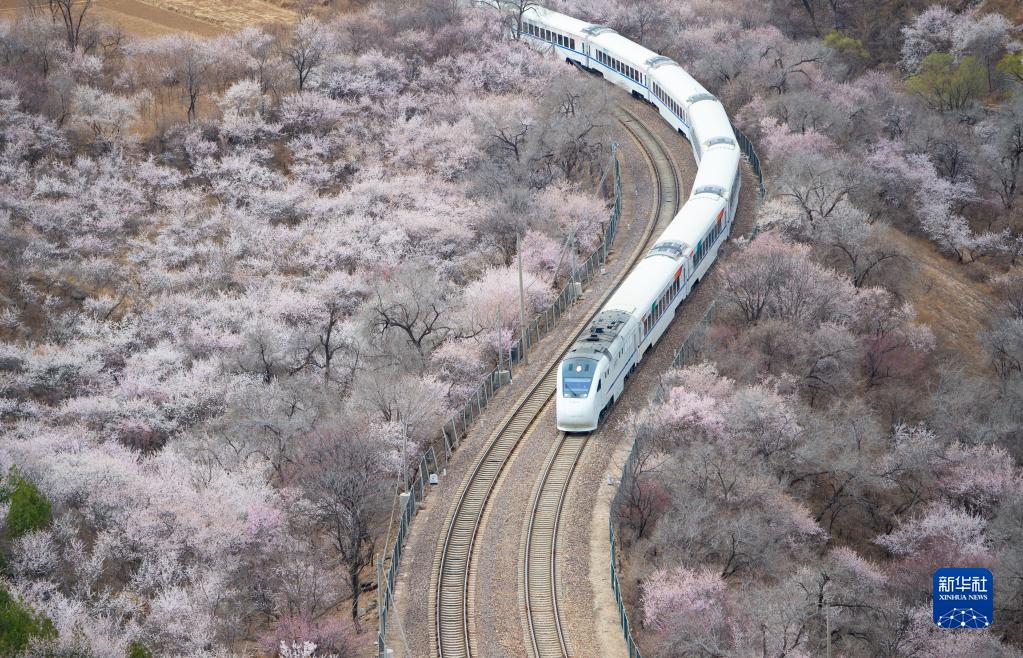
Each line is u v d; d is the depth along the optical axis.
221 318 132.62
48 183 155.25
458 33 194.00
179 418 116.38
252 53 187.62
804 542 94.12
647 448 99.81
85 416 116.06
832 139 162.38
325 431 100.75
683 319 124.06
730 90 182.00
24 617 75.69
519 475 100.75
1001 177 160.38
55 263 141.12
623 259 139.25
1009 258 149.25
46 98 168.62
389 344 120.38
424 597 87.38
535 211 147.50
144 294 139.50
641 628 84.25
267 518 93.31
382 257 144.00
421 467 101.56
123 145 165.62
